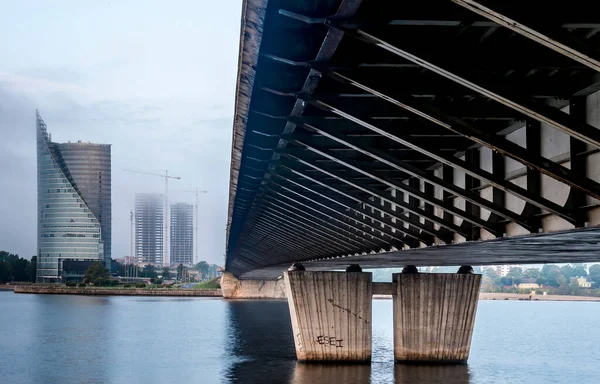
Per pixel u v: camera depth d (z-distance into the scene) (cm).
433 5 1452
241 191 4703
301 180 3769
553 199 2273
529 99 1545
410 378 6000
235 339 10556
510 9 1191
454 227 3203
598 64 1212
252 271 17975
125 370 7531
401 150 2775
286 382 5912
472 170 2197
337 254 6169
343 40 1770
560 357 9194
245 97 2341
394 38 1525
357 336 6744
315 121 2422
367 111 2131
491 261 6019
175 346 9756
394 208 3931
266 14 1650
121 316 16862
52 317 16775
